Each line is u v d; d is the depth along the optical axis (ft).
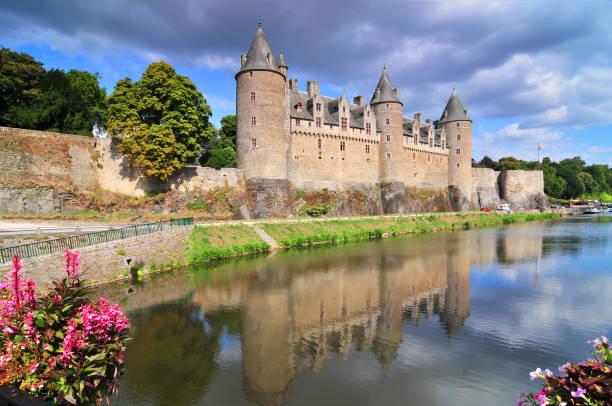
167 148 121.60
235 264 90.48
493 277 79.00
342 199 171.83
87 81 161.58
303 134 164.86
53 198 110.52
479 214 207.41
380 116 193.57
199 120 135.33
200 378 37.45
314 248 116.06
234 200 136.87
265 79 144.97
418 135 217.36
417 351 44.09
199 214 127.54
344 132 178.29
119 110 125.49
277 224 126.41
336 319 54.03
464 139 235.81
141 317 54.08
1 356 18.20
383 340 47.01
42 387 18.48
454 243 126.11
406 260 96.48
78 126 132.36
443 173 234.17
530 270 85.76
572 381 13.56
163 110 125.49
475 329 50.75
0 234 72.13
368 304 60.85
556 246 119.14
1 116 122.62
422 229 164.76
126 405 32.63
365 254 104.53
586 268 87.81
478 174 258.16
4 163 103.19
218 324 51.78
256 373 38.52
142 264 77.92
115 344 21.33
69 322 19.65
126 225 98.02
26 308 20.26
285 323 52.39
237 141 149.18
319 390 35.60
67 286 21.95
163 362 40.70
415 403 33.55
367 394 34.99
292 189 158.51
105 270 71.67
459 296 65.46
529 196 274.57
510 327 51.52
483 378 38.04
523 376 38.47
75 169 118.62
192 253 92.48
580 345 45.88
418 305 60.59
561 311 58.18
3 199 101.24
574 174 382.42
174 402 33.17
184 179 131.85
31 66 127.34
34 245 64.34
